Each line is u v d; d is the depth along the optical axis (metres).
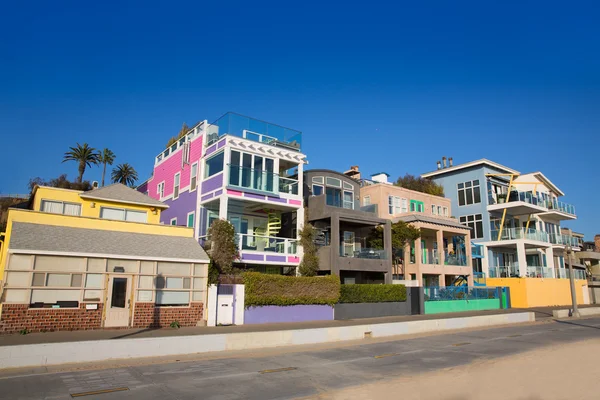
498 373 11.38
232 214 26.70
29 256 16.33
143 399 8.64
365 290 26.08
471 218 44.78
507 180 47.97
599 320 28.94
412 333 20.36
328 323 22.02
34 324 16.09
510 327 24.14
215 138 26.48
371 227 31.75
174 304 19.34
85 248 17.56
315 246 27.06
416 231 31.94
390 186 35.91
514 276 40.50
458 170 46.72
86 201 22.56
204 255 20.52
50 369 11.25
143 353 13.04
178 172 29.86
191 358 13.32
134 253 18.55
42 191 21.81
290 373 11.37
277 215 27.81
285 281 22.53
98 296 17.59
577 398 9.04
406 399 8.84
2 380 10.03
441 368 12.22
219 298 20.45
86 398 8.66
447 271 33.75
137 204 23.52
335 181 31.98
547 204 48.28
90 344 12.23
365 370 11.86
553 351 15.23
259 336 15.35
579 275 46.97
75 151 61.09
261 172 25.80
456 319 22.75
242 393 9.24
